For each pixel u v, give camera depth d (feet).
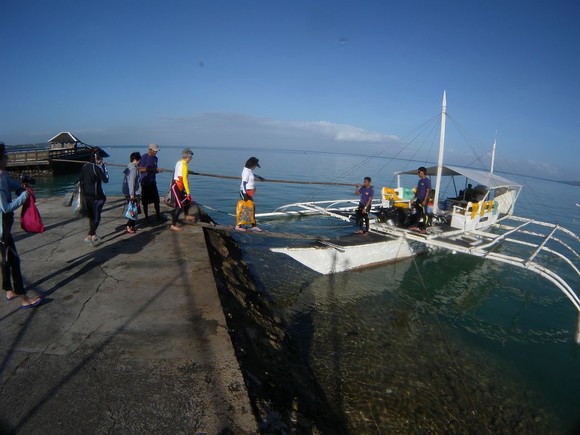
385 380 19.26
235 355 12.06
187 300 15.60
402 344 23.07
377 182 111.75
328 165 187.01
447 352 22.79
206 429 8.94
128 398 9.79
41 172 91.76
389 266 36.40
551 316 29.22
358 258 33.53
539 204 105.40
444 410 17.63
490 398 19.04
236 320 16.20
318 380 18.39
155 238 24.32
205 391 10.27
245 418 9.45
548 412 18.61
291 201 72.02
